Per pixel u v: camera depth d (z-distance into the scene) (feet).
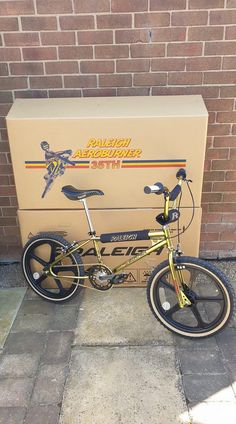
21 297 7.53
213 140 7.46
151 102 6.86
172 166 6.61
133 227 7.07
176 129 6.35
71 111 6.57
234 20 6.66
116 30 6.77
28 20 6.73
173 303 6.93
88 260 7.38
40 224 7.11
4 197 7.95
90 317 7.01
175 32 6.77
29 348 6.47
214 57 6.91
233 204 7.93
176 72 7.06
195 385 5.82
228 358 6.22
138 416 5.42
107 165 6.62
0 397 5.73
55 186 6.81
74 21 6.73
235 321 6.82
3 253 8.45
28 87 7.20
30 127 6.39
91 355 6.32
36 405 5.61
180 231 7.06
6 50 6.93
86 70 7.07
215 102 7.22
